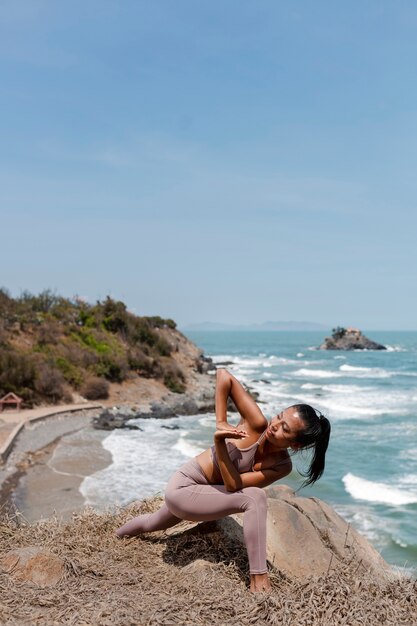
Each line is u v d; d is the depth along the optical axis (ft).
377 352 401.29
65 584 13.16
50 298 132.57
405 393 139.13
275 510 17.26
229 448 14.20
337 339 439.63
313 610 12.37
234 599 12.75
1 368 86.79
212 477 14.57
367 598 13.05
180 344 151.84
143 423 83.92
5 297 123.65
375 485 52.42
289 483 52.49
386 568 18.17
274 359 304.09
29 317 114.73
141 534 16.51
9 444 60.18
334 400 122.31
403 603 13.11
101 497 45.44
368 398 127.24
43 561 13.52
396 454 67.72
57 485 48.62
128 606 12.12
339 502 47.96
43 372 91.97
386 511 45.57
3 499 44.32
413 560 36.19
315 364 261.03
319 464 14.30
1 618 11.30
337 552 17.03
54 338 109.19
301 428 13.66
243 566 14.76
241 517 16.98
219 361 260.83
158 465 56.95
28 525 16.87
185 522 16.92
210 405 100.17
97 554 15.21
